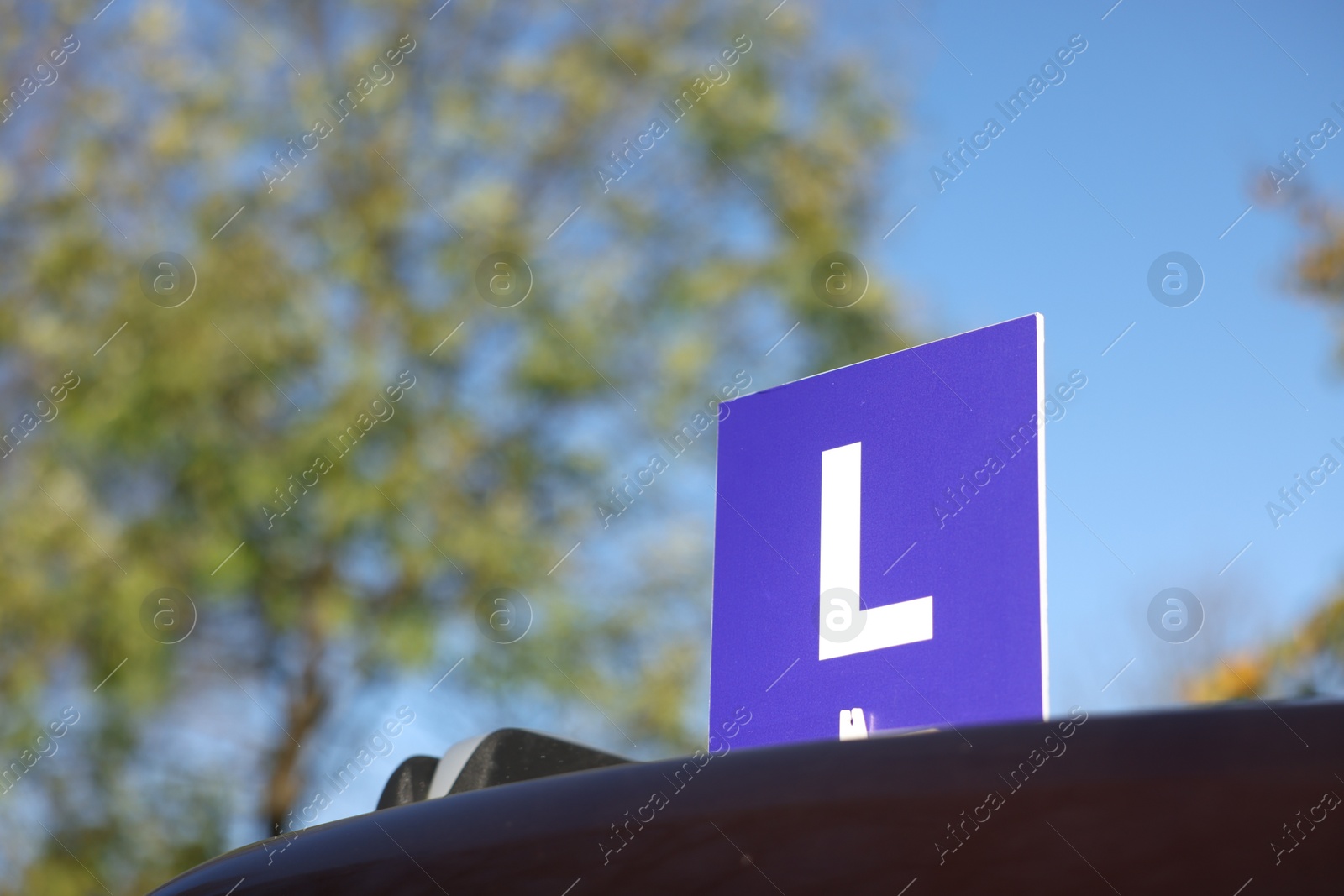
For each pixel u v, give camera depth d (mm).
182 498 8375
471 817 938
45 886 7992
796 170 9609
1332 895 665
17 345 8578
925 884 745
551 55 9680
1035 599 1896
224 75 9234
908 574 2018
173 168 9008
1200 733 770
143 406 8320
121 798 8211
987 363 2033
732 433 2248
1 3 9141
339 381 8773
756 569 2166
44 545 8141
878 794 810
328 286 8984
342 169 9211
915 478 2055
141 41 9156
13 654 8133
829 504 2121
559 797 920
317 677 8508
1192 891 688
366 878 914
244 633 8547
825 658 2061
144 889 8164
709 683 2154
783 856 792
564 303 9133
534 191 9555
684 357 9062
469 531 8477
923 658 1969
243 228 8953
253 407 8711
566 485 8953
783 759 875
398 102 9305
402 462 8531
